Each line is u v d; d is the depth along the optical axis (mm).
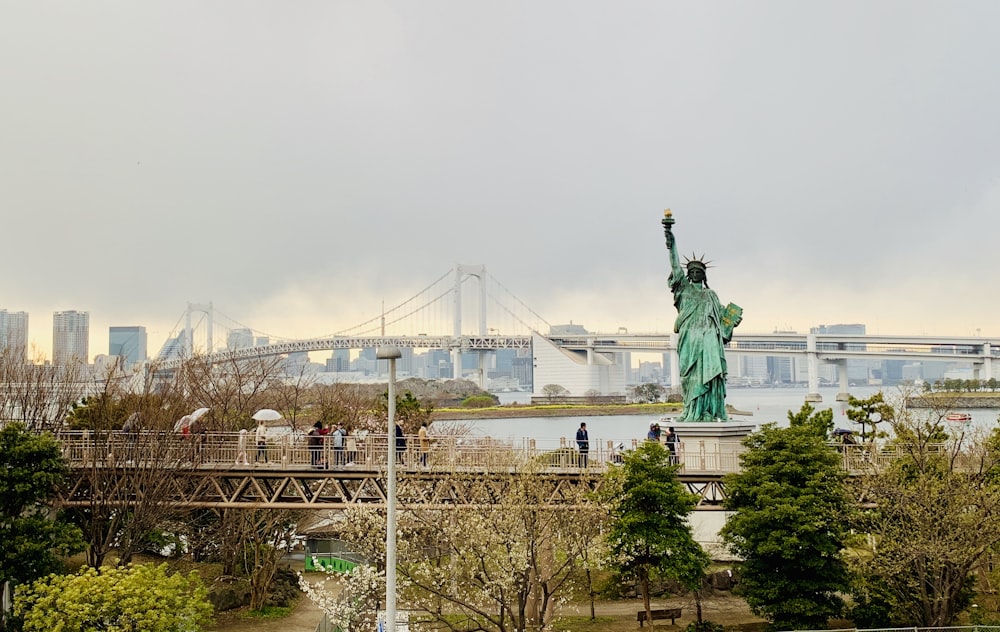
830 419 52281
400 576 38906
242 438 48125
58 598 31578
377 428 69375
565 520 40094
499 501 39906
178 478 47188
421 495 41625
